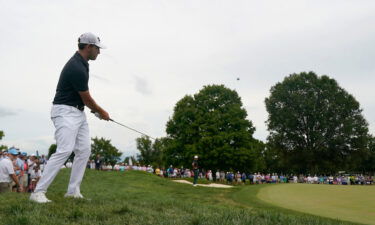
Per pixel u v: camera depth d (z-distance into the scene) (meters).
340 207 9.85
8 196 5.51
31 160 14.77
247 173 52.19
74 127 4.89
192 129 46.41
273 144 55.28
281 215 4.89
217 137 44.09
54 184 16.39
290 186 18.69
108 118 5.34
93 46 5.08
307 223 4.53
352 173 78.44
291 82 55.03
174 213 4.62
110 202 5.07
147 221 3.91
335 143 50.81
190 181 26.39
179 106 49.97
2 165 9.05
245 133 46.09
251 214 4.79
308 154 51.06
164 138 50.75
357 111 53.38
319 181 46.94
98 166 33.69
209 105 48.62
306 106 51.84
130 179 22.17
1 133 41.78
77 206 4.41
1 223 3.38
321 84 54.00
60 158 4.73
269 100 56.19
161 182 21.56
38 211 3.90
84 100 4.93
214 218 4.12
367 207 9.78
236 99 49.62
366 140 51.97
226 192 16.31
